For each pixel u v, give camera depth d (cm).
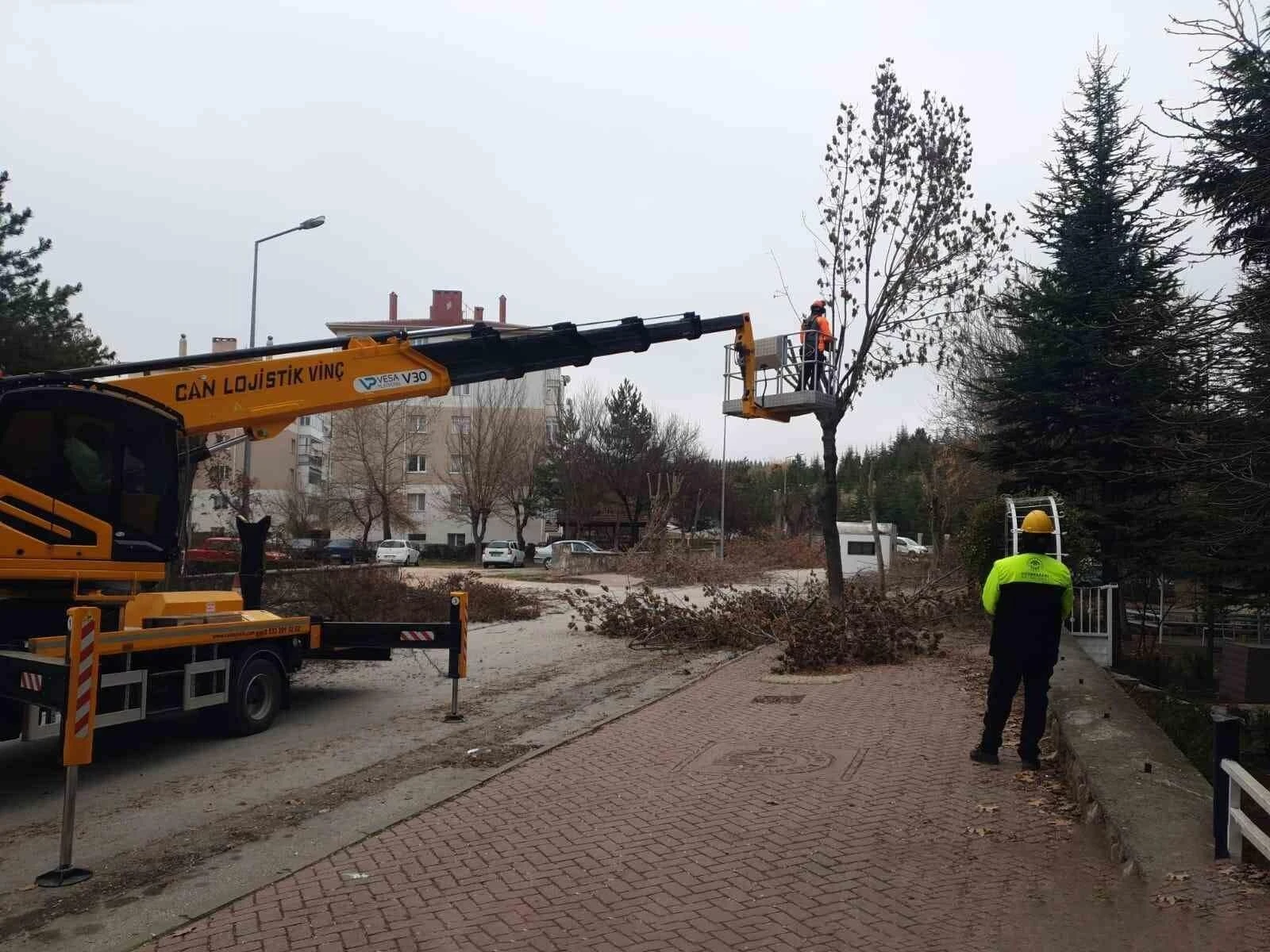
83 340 1967
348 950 437
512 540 6869
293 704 1129
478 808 653
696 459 6044
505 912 474
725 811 627
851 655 1244
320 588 1856
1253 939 399
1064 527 1482
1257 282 779
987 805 625
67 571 778
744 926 450
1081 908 456
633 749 810
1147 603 2041
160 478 871
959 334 2488
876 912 463
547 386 7200
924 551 3544
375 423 5656
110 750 896
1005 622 723
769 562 3950
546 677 1307
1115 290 1580
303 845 607
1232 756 478
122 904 515
